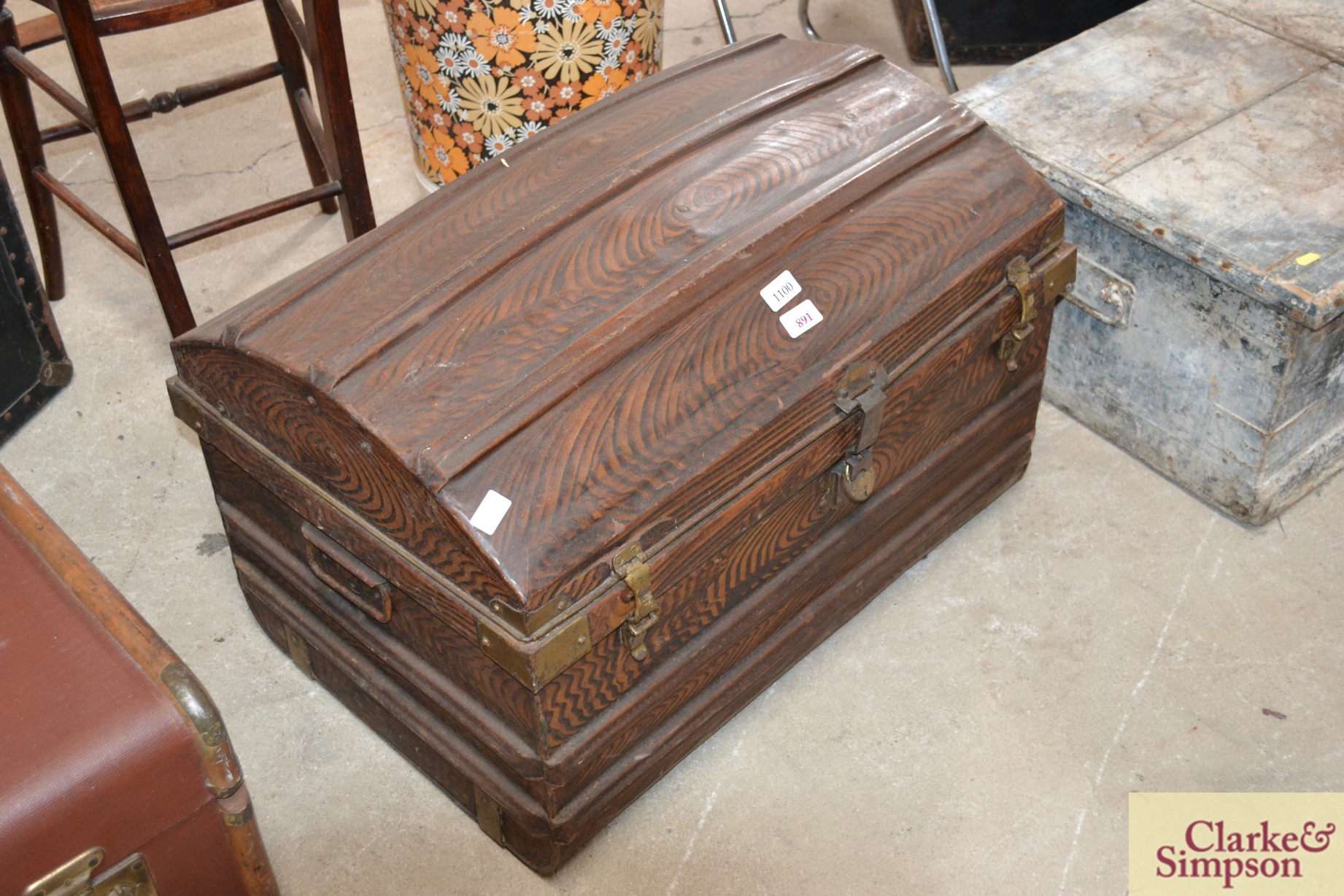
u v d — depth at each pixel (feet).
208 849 4.51
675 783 5.85
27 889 4.02
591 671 4.91
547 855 5.34
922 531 6.45
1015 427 6.67
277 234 8.85
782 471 5.19
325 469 5.02
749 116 5.87
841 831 5.65
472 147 8.38
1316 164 6.61
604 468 4.72
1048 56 7.52
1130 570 6.70
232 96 10.12
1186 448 6.94
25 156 7.68
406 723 5.57
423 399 4.73
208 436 5.58
